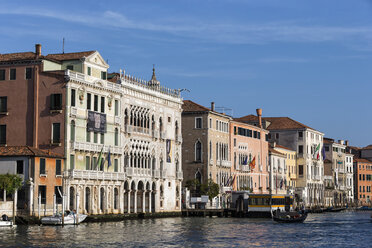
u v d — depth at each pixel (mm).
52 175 65312
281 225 73188
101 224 67375
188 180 94312
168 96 88125
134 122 80438
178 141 90812
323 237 58344
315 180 141375
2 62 70375
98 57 73938
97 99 73000
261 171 117375
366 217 99875
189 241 52562
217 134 100500
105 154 73688
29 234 53719
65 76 67938
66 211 65062
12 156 63469
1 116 70125
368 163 176000
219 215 90688
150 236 55594
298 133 136250
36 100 68875
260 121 120625
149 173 83062
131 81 79625
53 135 68125
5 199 60500
